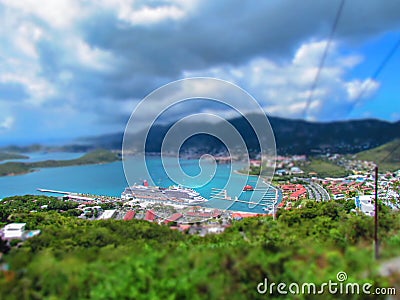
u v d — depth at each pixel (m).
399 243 10.07
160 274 8.36
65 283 8.16
